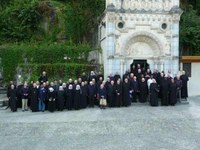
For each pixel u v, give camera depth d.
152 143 13.14
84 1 36.53
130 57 29.28
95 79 25.98
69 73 28.48
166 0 29.38
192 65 29.59
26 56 30.39
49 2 37.41
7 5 39.78
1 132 15.51
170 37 29.22
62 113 21.41
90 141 13.61
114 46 28.59
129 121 17.77
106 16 28.47
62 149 12.41
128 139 13.88
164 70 29.11
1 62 30.59
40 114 21.14
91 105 23.83
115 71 28.58
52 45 31.31
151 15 29.02
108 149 12.30
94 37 35.97
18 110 23.14
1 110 23.22
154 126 16.44
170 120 17.91
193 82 29.50
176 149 12.22
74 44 33.22
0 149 12.55
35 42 35.19
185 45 35.06
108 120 18.16
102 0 36.12
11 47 30.59
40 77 26.11
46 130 15.87
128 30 28.86
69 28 35.81
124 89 23.81
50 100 22.25
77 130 15.80
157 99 23.89
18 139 14.12
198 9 40.22
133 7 28.94
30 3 37.44
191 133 14.87
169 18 29.22
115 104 23.62
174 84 24.06
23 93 22.88
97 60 31.36
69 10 36.09
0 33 36.50
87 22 36.12
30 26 36.81
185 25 35.44
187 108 22.56
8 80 30.38
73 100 23.09
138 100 25.50
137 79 25.89
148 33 29.00
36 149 12.47
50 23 36.59
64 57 30.56
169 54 29.22
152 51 29.58
